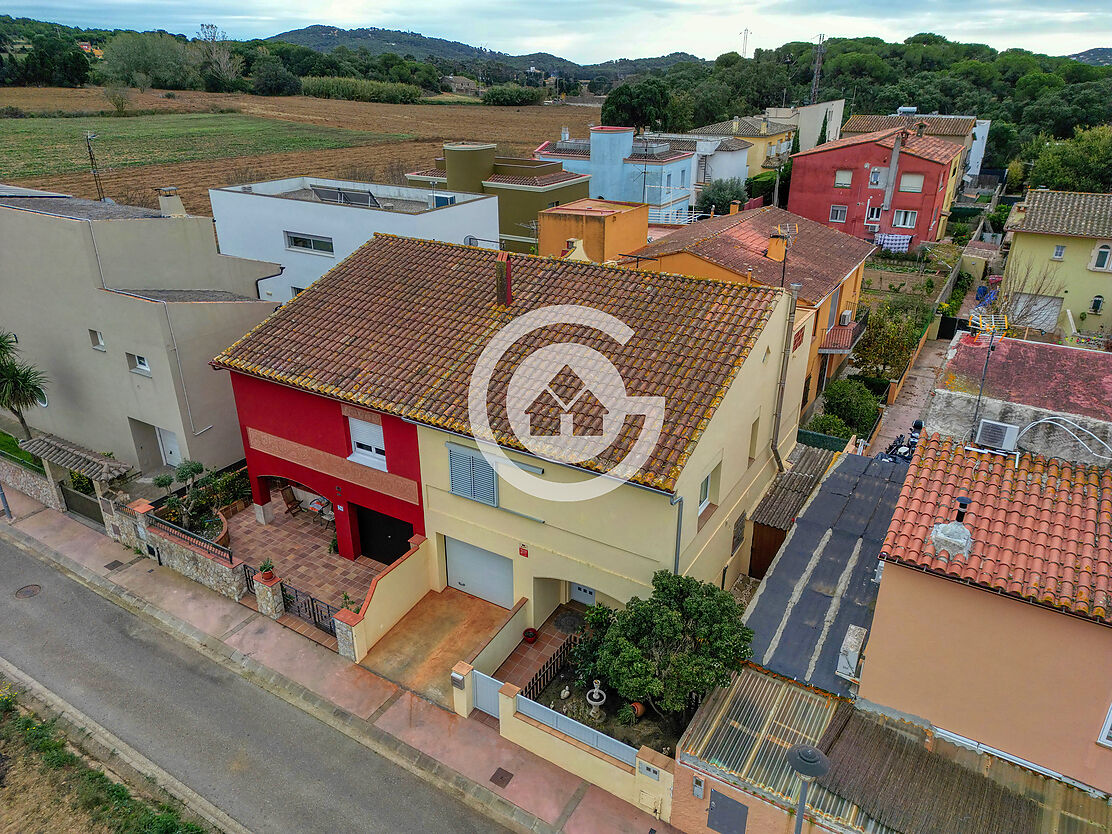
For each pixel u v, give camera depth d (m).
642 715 14.50
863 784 11.04
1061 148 65.75
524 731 14.69
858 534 16.64
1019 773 11.09
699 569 16.33
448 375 17.05
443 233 31.39
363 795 14.03
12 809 13.81
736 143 66.75
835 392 28.31
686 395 14.91
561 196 46.88
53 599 19.47
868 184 54.22
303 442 19.53
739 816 11.80
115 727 15.56
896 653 11.62
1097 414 11.34
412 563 18.27
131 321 22.34
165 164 71.31
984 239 59.06
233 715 15.85
